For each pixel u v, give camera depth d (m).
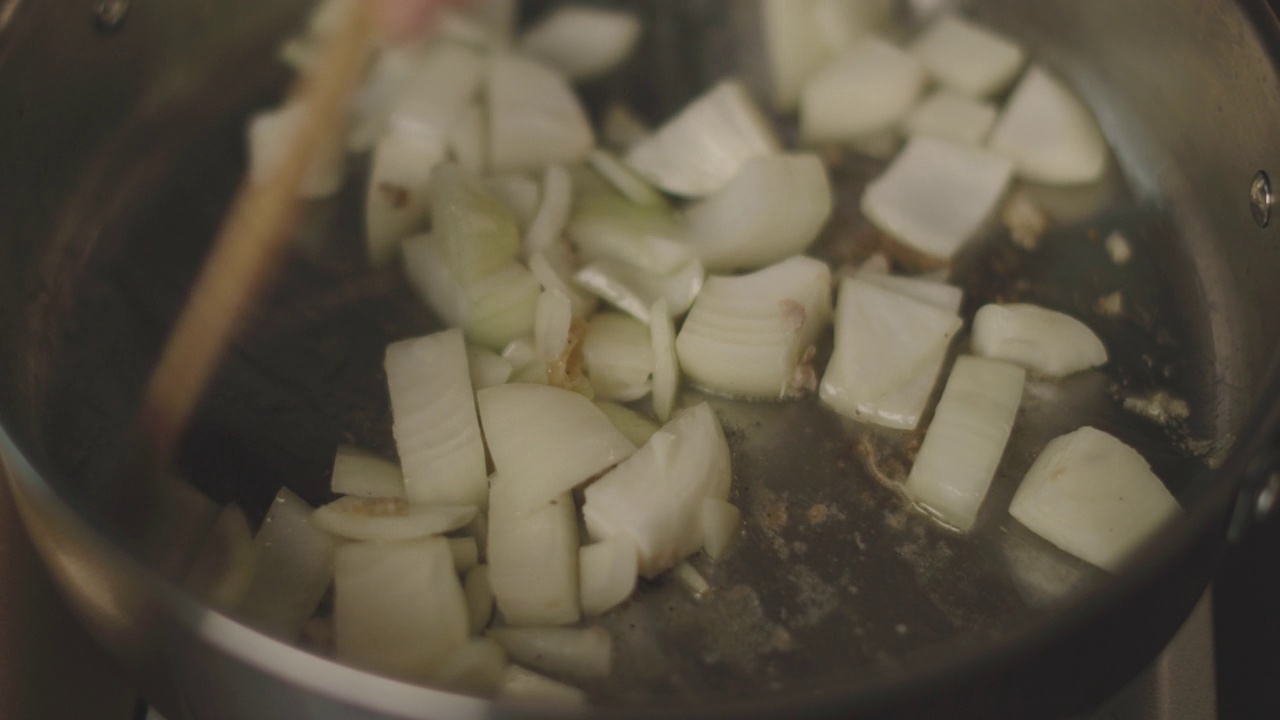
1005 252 0.41
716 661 0.34
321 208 0.41
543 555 0.35
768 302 0.39
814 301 0.39
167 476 0.36
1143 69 0.43
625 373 0.38
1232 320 0.40
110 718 0.35
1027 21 0.45
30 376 0.38
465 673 0.33
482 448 0.36
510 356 0.38
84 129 0.41
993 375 0.38
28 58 0.38
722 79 0.44
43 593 0.36
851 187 0.42
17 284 0.39
